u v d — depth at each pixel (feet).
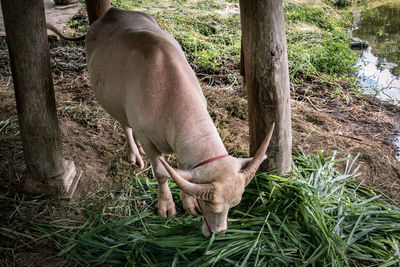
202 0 29.35
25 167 12.61
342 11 28.27
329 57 19.85
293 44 21.58
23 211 10.98
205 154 8.19
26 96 10.53
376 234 10.07
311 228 10.01
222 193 7.62
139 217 10.69
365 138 14.62
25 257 9.64
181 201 11.33
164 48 9.62
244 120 15.66
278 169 11.52
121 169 12.77
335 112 16.34
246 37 10.40
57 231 10.25
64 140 13.98
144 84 9.26
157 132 9.24
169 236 9.89
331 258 9.14
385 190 12.03
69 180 11.83
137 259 9.50
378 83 18.84
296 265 9.21
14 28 9.95
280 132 11.04
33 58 10.27
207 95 16.74
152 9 26.55
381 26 25.94
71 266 9.50
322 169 11.87
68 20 23.25
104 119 15.21
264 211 10.74
